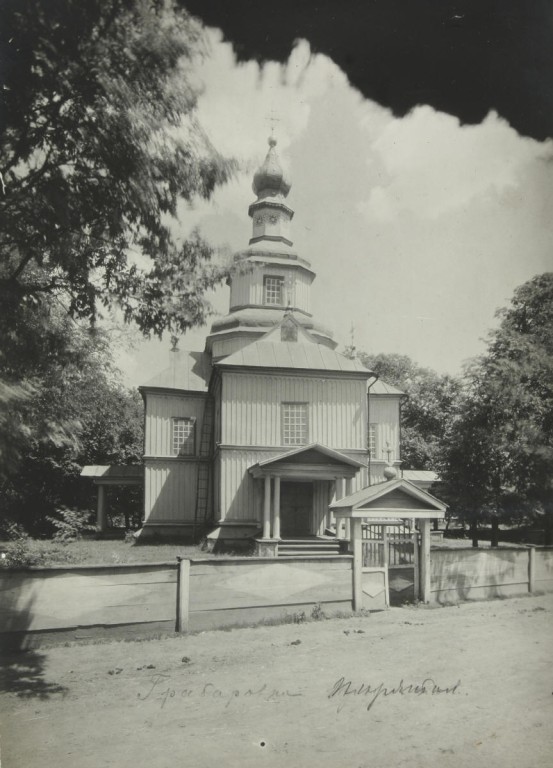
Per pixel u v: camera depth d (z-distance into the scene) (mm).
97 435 29172
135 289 8398
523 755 5500
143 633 9172
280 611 10219
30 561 14508
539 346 14570
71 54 6922
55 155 7504
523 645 8805
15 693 6891
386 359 29172
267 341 21219
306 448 18578
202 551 19141
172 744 5691
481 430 16141
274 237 25375
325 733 5930
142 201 7543
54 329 9203
